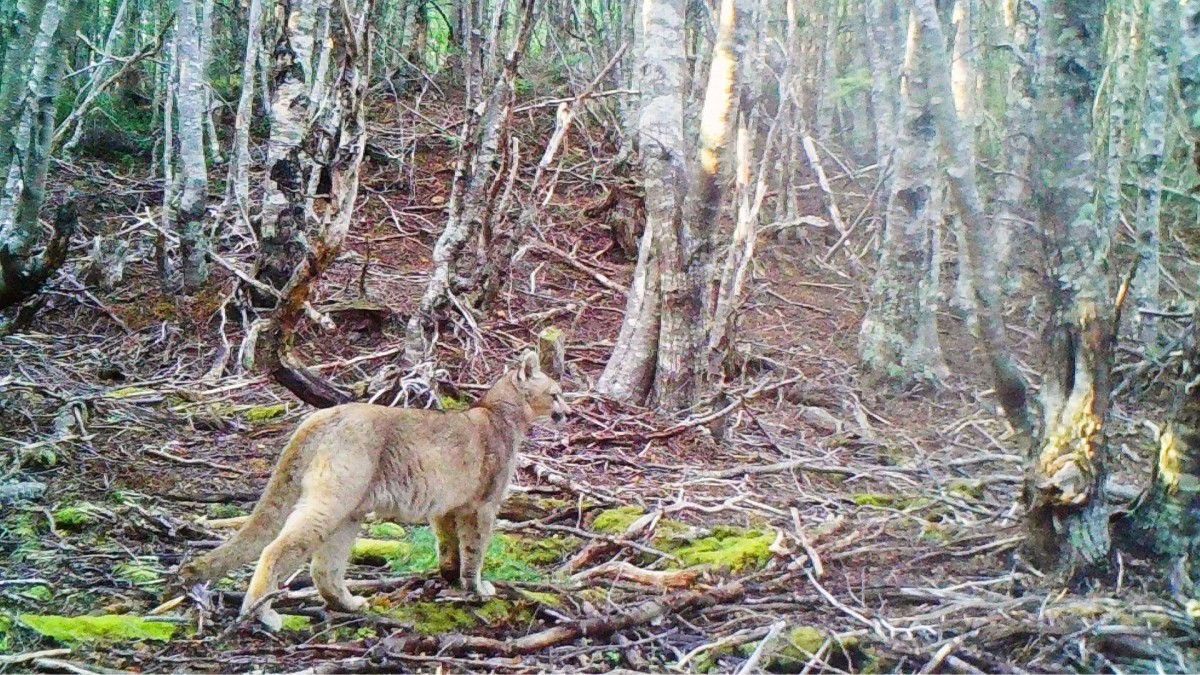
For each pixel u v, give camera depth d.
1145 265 12.25
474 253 11.13
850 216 15.72
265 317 9.98
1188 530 5.69
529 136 16.55
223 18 18.81
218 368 9.63
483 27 14.84
